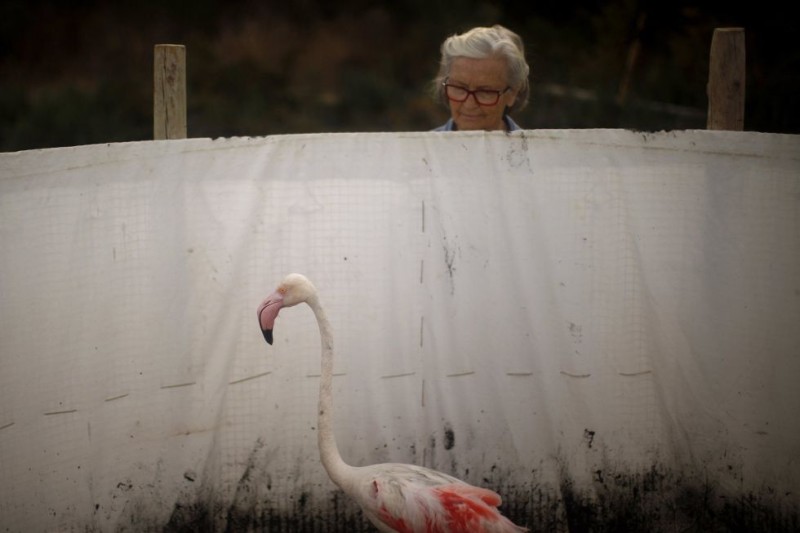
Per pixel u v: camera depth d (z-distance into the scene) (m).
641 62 17.91
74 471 6.64
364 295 6.97
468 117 7.96
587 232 6.98
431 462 7.10
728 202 6.96
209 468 6.89
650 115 16.42
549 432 7.08
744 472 7.02
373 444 7.07
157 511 6.84
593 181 6.95
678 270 7.02
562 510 7.11
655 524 7.12
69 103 22.12
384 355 7.02
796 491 6.93
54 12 29.09
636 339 7.06
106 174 6.57
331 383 6.26
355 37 28.88
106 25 29.16
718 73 7.42
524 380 7.07
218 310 6.82
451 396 7.07
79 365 6.61
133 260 6.66
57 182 6.48
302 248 6.90
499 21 25.58
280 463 7.01
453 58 7.86
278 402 6.97
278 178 6.84
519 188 6.94
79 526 6.68
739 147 6.91
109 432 6.70
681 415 7.09
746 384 7.01
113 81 24.27
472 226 6.96
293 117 22.80
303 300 6.15
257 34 28.83
